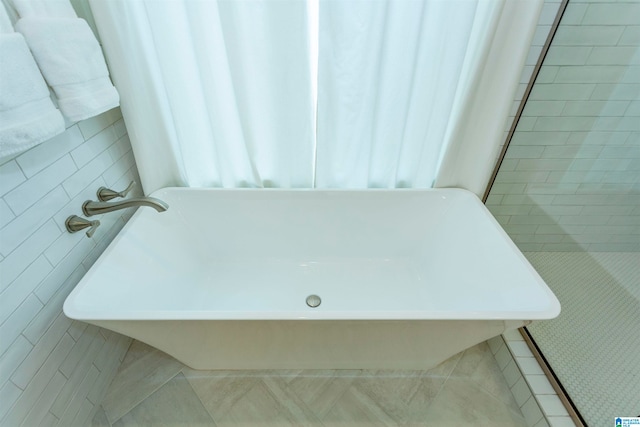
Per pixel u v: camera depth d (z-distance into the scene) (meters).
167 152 1.36
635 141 1.30
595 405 1.02
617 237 1.43
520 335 1.28
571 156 1.42
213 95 1.19
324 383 1.23
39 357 0.89
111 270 1.05
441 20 1.04
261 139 1.33
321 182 1.44
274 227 1.52
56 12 0.77
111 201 1.18
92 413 1.12
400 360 1.19
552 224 1.60
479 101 1.23
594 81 1.23
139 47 1.09
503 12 1.03
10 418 0.80
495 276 1.15
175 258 1.39
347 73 1.13
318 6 1.01
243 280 1.52
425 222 1.50
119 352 1.27
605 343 1.20
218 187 1.46
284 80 1.14
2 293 0.77
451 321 0.88
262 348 1.09
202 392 1.20
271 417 1.13
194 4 1.00
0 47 0.63
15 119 0.66
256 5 1.01
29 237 0.85
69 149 0.99
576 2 1.09
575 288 1.44
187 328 0.93
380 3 0.98
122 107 1.14
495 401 1.18
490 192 1.59
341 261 1.61
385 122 1.27
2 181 0.77
